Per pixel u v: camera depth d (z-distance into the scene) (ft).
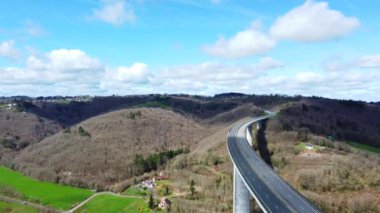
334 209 425.28
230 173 556.51
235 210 389.39
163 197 538.88
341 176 482.28
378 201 431.02
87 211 563.89
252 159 449.48
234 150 504.84
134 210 518.37
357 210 424.05
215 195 502.38
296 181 487.20
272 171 395.96
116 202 577.43
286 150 585.63
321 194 456.04
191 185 536.42
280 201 303.48
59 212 578.25
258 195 318.24
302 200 306.55
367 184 467.93
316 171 489.26
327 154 565.94
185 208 467.93
